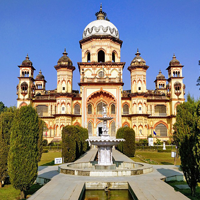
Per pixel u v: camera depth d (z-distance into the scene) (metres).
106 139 14.80
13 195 10.94
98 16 46.59
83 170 12.45
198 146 9.16
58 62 42.16
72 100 42.00
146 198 8.22
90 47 43.59
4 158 12.66
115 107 40.78
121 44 45.12
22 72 43.16
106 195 10.01
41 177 12.52
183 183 12.19
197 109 9.62
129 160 18.39
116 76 42.44
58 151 33.34
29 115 10.89
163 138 43.06
